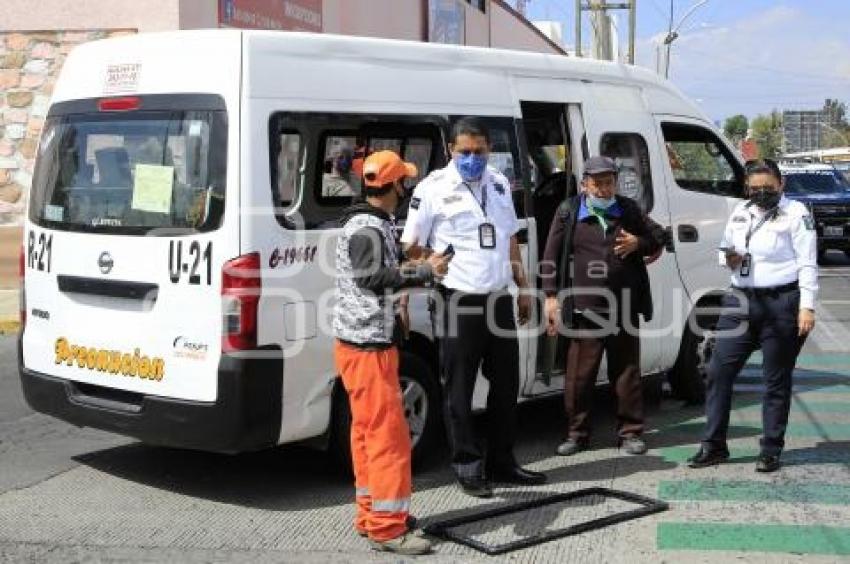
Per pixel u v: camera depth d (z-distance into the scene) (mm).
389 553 4840
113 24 12719
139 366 5461
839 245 19625
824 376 9180
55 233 5938
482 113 6320
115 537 5090
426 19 22109
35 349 6090
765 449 6129
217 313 5152
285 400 5301
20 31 12961
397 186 4906
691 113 8070
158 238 5371
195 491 5828
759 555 4773
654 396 8305
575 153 6930
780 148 97938
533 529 5129
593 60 7262
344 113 5590
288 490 5836
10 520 5352
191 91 5348
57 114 6098
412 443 6016
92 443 6887
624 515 5262
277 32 5398
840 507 5461
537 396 6770
